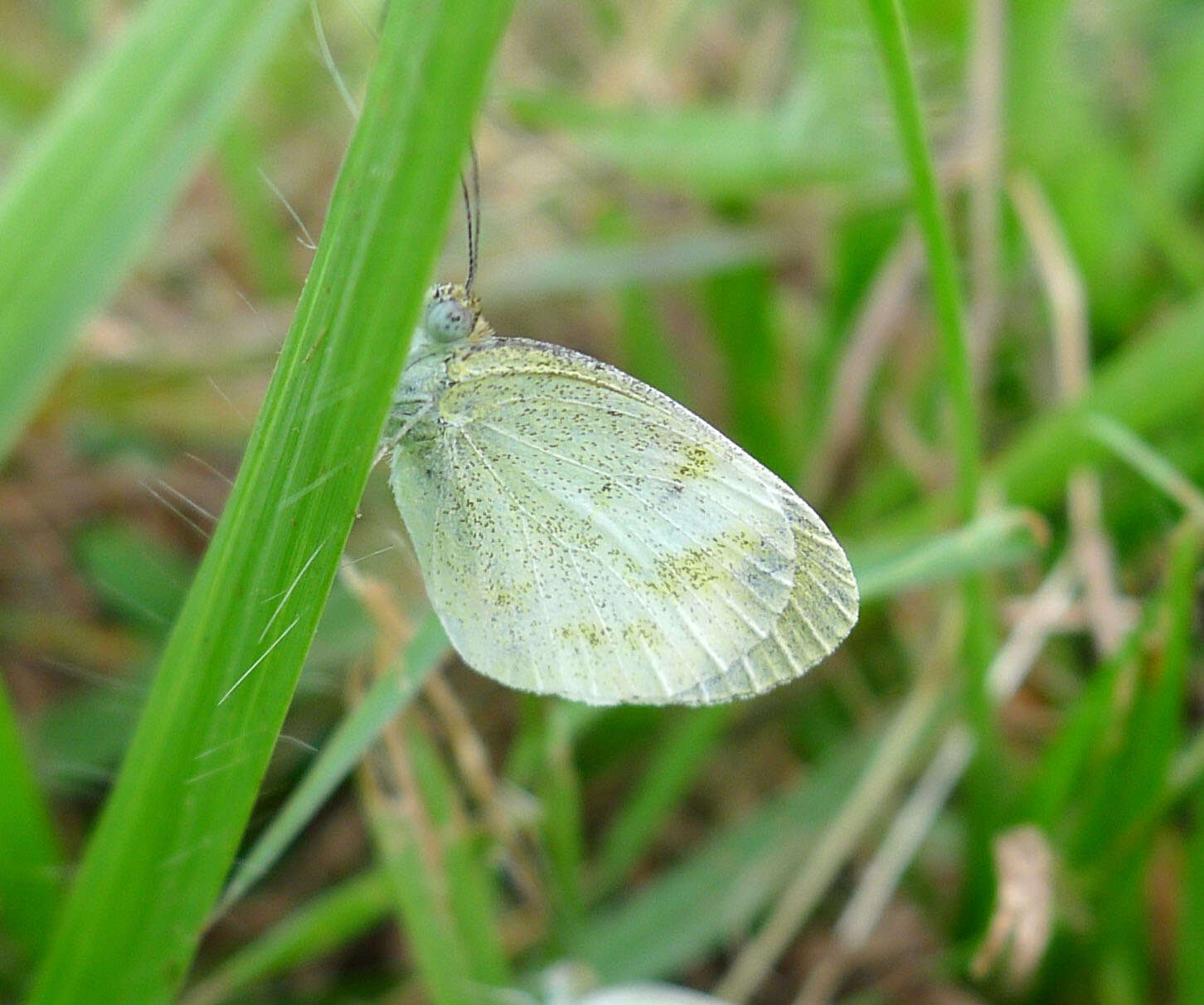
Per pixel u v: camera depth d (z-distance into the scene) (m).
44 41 0.13
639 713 0.11
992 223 0.11
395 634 0.08
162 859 0.07
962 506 0.09
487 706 0.11
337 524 0.07
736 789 0.11
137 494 0.12
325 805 0.11
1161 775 0.09
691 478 0.08
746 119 0.11
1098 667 0.11
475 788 0.09
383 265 0.07
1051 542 0.11
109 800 0.07
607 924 0.10
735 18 0.14
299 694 0.10
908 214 0.11
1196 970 0.09
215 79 0.09
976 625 0.09
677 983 0.10
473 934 0.08
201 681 0.07
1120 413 0.10
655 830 0.11
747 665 0.09
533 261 0.12
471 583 0.08
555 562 0.08
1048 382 0.12
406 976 0.10
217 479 0.12
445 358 0.08
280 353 0.07
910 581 0.09
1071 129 0.11
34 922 0.09
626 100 0.13
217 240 0.13
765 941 0.10
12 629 0.11
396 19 0.07
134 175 0.09
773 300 0.12
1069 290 0.11
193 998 0.09
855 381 0.11
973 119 0.11
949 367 0.09
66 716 0.10
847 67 0.11
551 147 0.12
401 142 0.07
